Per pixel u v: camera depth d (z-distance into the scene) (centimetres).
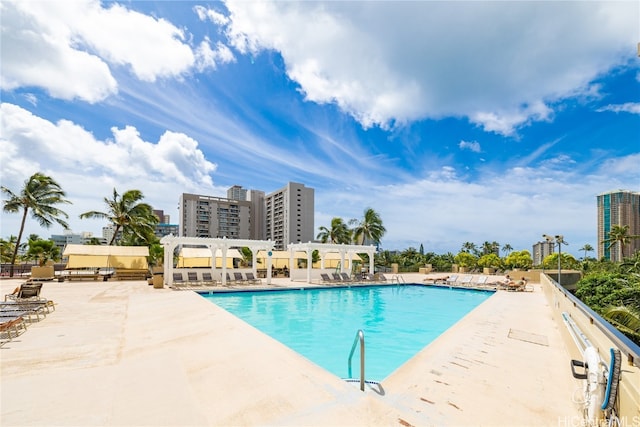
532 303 1288
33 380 405
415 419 353
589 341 414
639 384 257
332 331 1070
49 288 1723
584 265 3556
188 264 2803
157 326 805
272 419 346
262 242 2236
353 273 2783
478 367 525
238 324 823
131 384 395
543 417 363
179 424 301
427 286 2452
